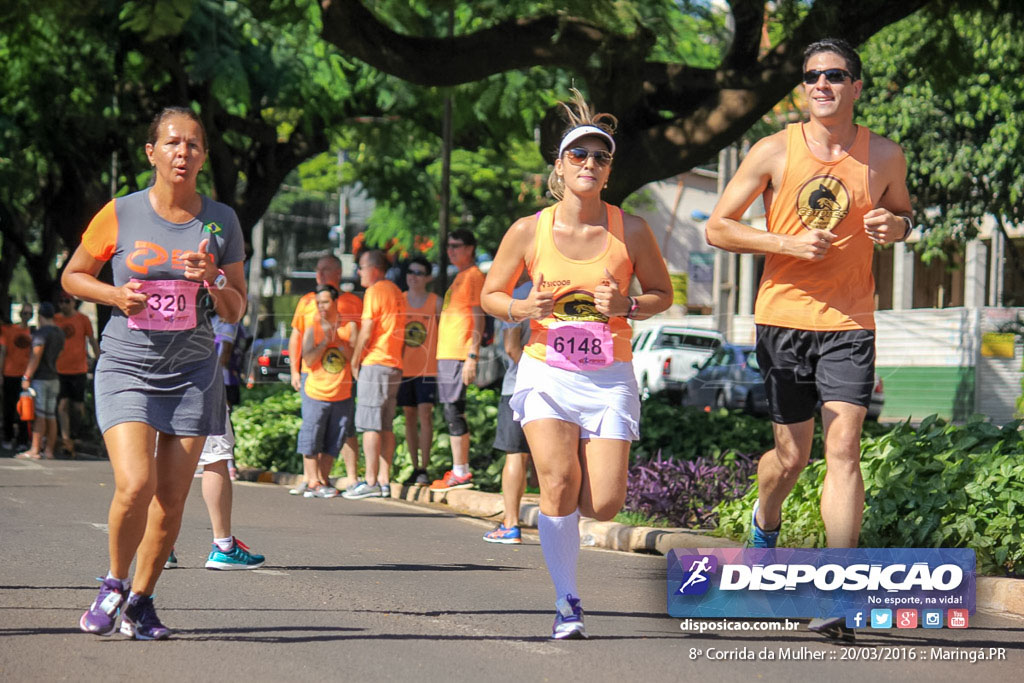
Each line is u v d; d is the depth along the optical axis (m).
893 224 10.68
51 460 32.28
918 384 18.83
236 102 34.56
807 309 11.04
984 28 24.73
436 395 24.02
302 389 23.19
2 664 9.16
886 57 38.81
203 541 16.28
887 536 14.30
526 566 15.23
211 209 10.12
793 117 41.59
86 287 9.78
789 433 11.53
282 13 24.89
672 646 10.21
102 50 35.56
